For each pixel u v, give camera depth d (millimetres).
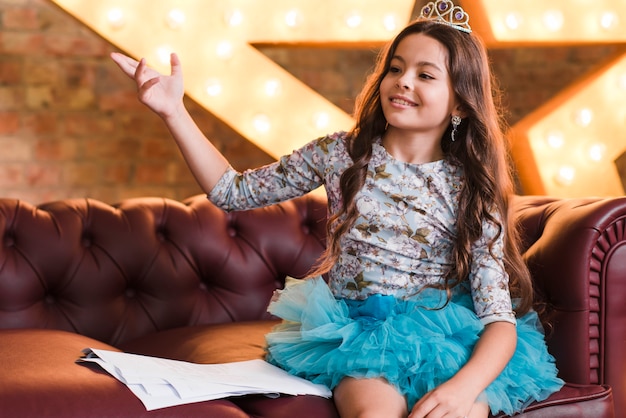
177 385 1442
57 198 2977
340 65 3322
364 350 1527
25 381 1419
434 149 1728
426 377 1525
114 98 3033
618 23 2689
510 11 2590
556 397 1650
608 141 2668
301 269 2277
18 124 2912
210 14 2424
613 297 1771
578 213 1816
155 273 2143
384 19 2545
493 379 1529
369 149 1717
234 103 2457
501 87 3475
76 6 2318
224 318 2209
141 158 3078
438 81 1657
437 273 1691
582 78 2793
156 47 2379
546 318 1815
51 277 2053
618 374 1776
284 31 2482
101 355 1536
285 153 2502
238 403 1580
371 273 1667
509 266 1752
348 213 1685
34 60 2920
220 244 2209
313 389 1562
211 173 1702
